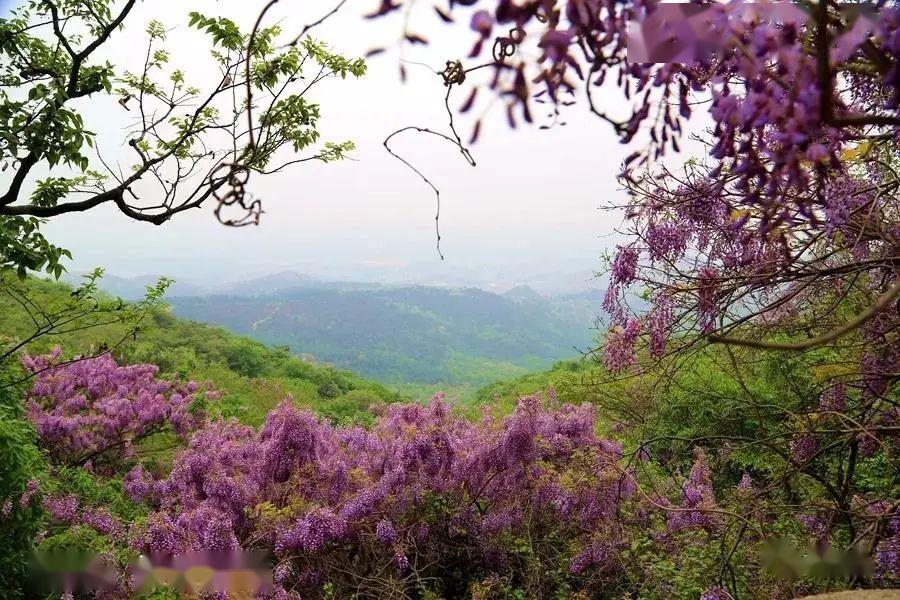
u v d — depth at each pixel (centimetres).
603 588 431
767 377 457
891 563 246
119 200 455
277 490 516
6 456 364
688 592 356
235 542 421
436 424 571
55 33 443
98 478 680
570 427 552
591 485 471
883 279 263
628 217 285
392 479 500
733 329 310
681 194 265
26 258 405
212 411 902
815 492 374
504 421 542
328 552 470
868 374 271
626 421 617
